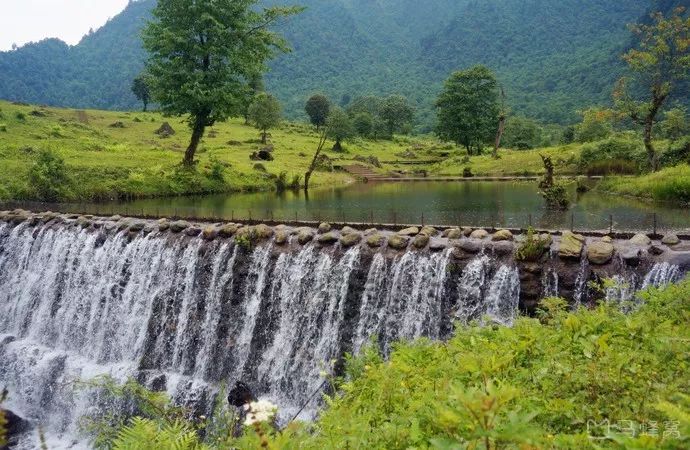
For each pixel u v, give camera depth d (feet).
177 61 121.19
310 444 14.26
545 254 41.57
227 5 124.47
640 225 56.13
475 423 10.36
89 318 66.03
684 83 148.97
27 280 73.26
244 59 128.16
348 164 215.10
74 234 70.18
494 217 67.10
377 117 447.42
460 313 43.65
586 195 93.56
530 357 19.83
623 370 16.10
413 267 46.37
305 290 52.03
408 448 12.62
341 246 51.11
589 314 22.89
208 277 58.13
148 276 61.93
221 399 21.06
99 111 309.01
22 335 70.95
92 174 115.34
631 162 124.88
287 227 58.39
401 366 19.26
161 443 16.26
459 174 181.68
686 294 24.00
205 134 266.36
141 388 23.13
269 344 53.47
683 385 14.83
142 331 60.70
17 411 61.05
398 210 78.23
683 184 77.51
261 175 148.97
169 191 119.14
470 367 16.79
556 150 191.62
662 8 647.97
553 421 14.76
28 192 102.12
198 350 57.11
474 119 282.56
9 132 173.58
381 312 47.37
